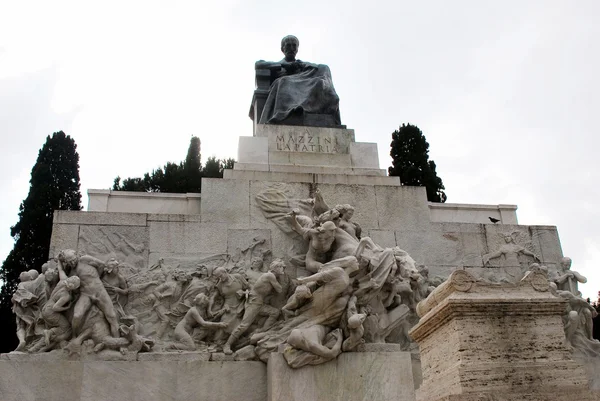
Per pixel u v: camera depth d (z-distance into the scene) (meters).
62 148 20.14
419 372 8.05
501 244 9.76
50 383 7.33
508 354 3.88
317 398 7.31
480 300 4.00
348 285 7.91
